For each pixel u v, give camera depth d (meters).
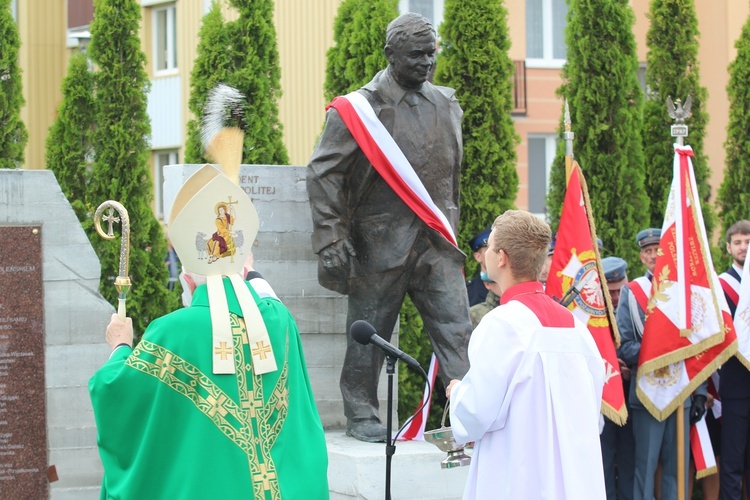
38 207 7.13
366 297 7.30
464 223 9.84
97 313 7.21
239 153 4.88
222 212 4.52
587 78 9.99
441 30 10.02
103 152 9.34
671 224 8.22
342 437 7.68
